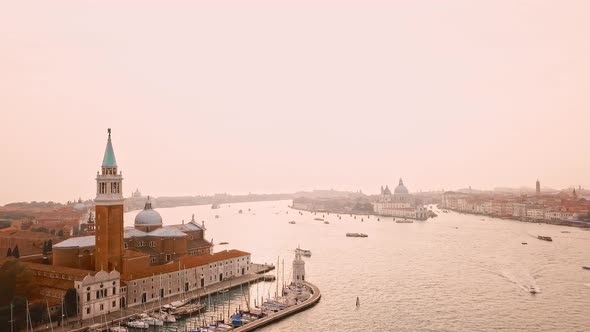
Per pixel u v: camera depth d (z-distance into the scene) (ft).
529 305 613.52
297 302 612.70
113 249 593.42
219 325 512.22
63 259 617.62
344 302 632.38
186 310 565.53
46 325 500.33
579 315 568.41
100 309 545.85
